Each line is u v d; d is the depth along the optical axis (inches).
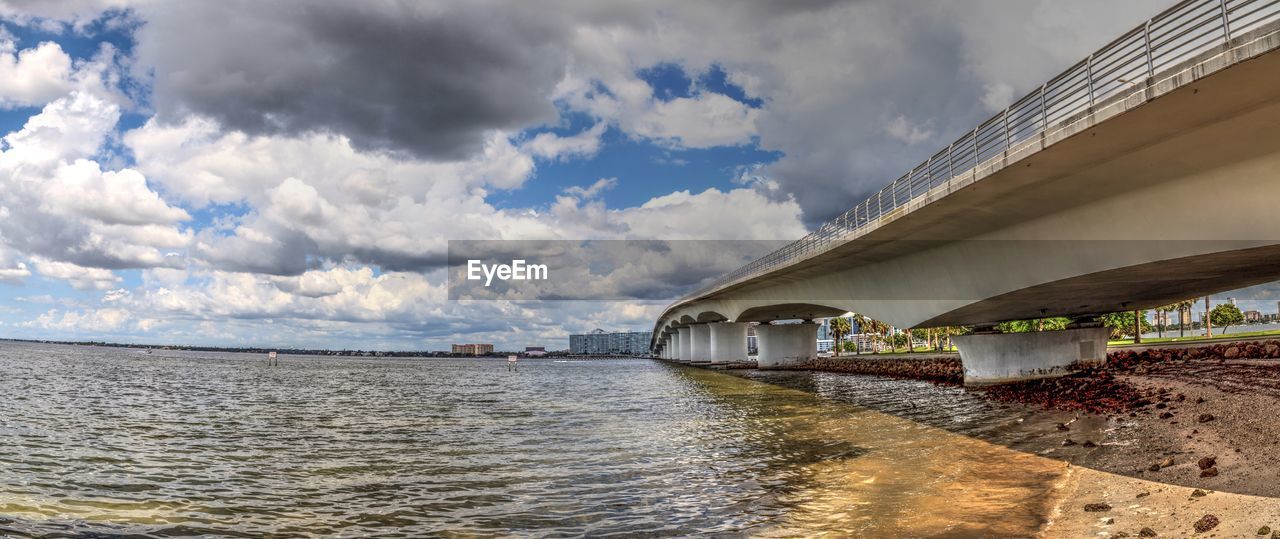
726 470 736.3
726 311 3464.6
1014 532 454.3
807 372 3034.0
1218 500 457.7
